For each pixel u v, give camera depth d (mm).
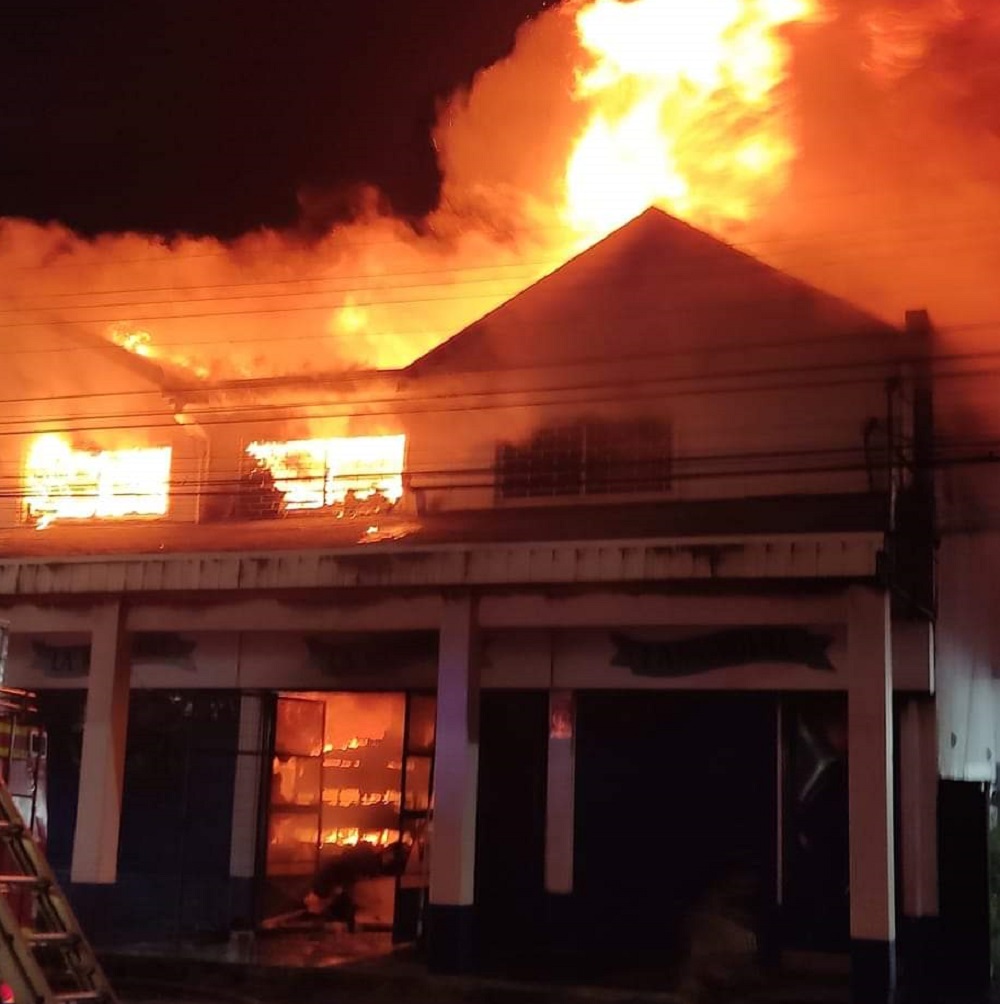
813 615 13453
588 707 16172
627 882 15625
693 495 16844
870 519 14766
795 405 16734
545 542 13984
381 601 14977
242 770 17516
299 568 14859
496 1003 13203
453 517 17609
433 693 17031
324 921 17781
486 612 14508
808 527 14914
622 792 15844
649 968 14844
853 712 13000
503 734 16453
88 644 16797
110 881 15469
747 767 15430
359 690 16422
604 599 14102
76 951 7504
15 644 17078
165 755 17938
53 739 18266
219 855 17406
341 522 18203
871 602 13133
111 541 18672
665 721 15836
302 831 17969
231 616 15570
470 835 14203
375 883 17766
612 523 16219
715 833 15406
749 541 13234
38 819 12047
